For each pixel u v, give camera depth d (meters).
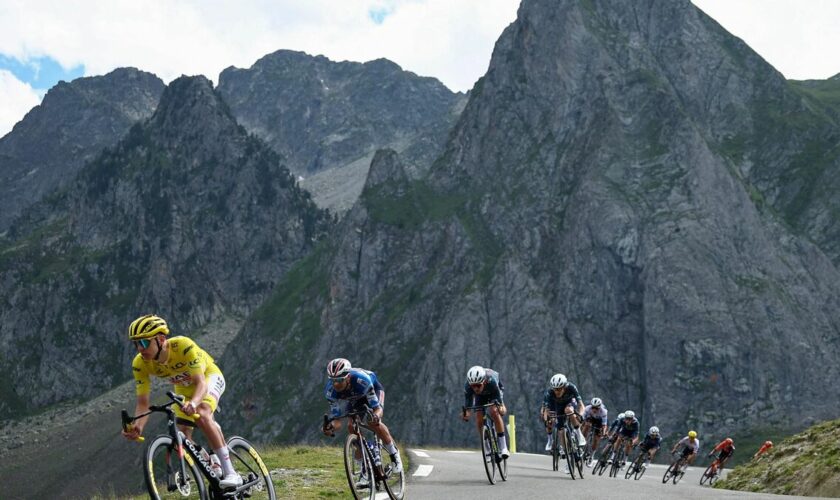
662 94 157.62
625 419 25.25
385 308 164.75
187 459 7.84
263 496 11.55
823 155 155.00
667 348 125.31
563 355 127.62
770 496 11.37
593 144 157.25
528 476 16.09
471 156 187.50
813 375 120.56
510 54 192.75
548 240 148.88
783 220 141.00
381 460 10.77
